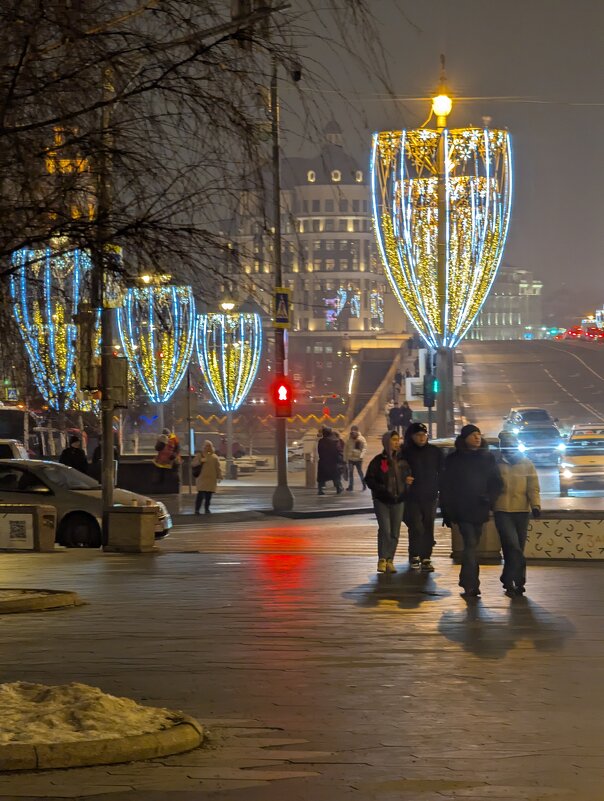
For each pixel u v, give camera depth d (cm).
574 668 1436
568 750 1058
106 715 1070
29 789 927
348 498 5403
